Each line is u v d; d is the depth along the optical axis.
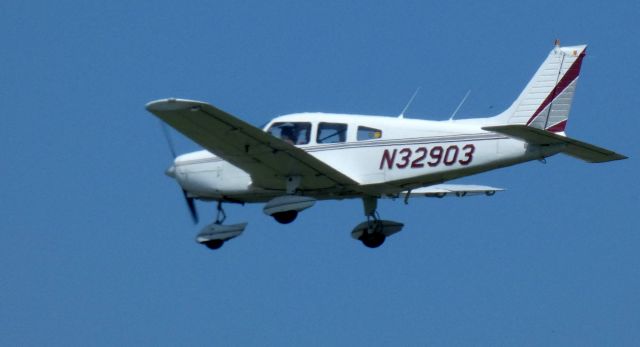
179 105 58.66
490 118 67.50
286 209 65.81
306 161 64.88
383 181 67.38
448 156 66.81
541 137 63.56
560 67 66.75
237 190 70.06
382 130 67.50
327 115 68.31
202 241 70.25
